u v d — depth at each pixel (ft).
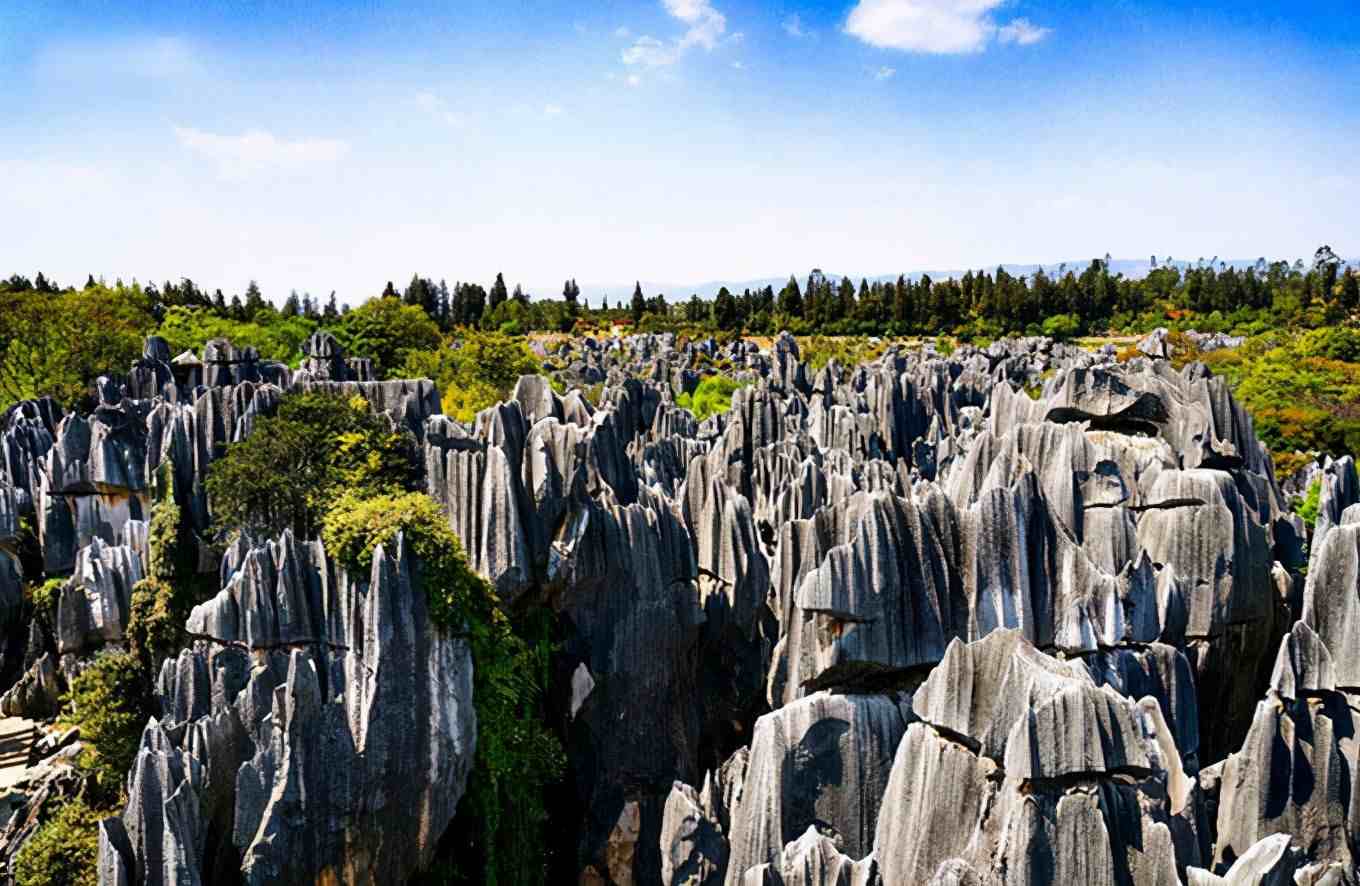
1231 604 132.77
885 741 98.73
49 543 189.16
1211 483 134.82
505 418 153.38
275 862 109.50
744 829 99.71
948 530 102.06
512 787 128.06
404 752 118.11
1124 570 107.76
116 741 139.54
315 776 112.78
